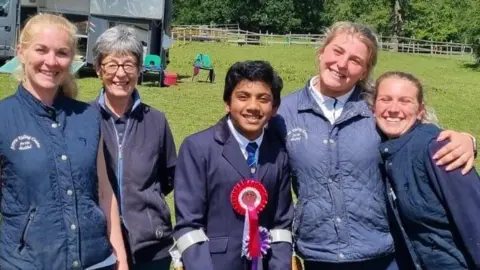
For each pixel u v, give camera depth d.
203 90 17.97
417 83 3.55
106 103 3.77
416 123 3.55
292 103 3.76
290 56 32.97
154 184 3.81
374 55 3.73
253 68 3.30
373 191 3.59
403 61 35.66
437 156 3.31
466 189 3.28
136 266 3.67
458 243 3.36
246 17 63.09
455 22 47.12
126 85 3.72
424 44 44.72
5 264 3.00
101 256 3.17
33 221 3.00
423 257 3.46
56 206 3.03
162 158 3.91
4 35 19.02
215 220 3.41
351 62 3.61
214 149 3.40
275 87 3.37
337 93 3.70
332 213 3.56
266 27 63.69
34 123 3.07
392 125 3.52
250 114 3.31
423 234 3.43
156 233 3.72
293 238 3.69
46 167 3.02
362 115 3.65
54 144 3.07
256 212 3.34
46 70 3.10
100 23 18.73
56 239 3.02
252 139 3.43
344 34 3.64
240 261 3.39
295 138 3.65
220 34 44.75
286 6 62.78
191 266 3.30
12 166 3.01
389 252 3.60
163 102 15.15
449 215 3.34
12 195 3.02
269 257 3.45
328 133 3.63
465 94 21.75
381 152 3.56
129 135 3.75
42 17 3.15
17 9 19.03
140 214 3.70
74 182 3.07
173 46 36.53
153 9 18.55
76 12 19.20
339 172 3.58
